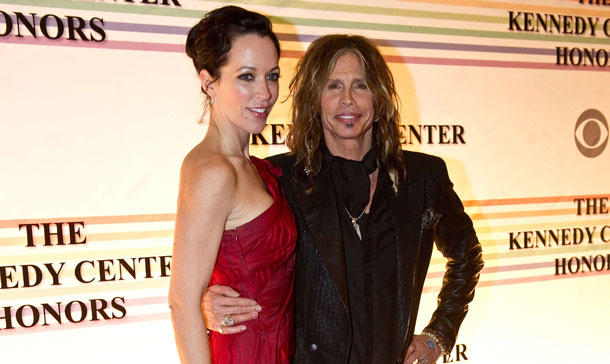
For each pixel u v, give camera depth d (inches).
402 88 90.6
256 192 47.1
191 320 41.4
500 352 101.9
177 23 77.7
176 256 42.2
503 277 100.7
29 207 72.9
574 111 103.4
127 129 76.5
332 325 53.9
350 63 55.1
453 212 63.2
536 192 101.7
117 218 76.9
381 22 88.4
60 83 73.1
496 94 97.2
